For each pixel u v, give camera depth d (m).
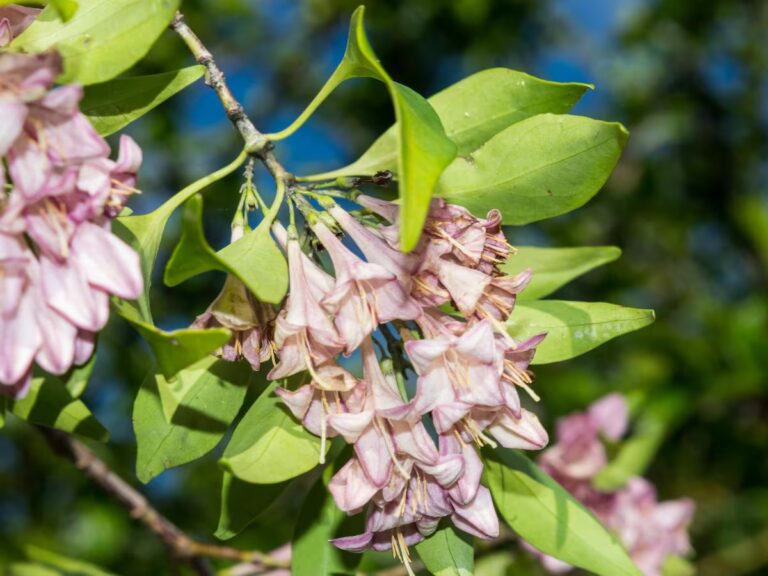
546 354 0.41
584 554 0.42
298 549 0.42
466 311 0.37
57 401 0.36
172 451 0.38
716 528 0.89
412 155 0.33
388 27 0.98
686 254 1.08
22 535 0.78
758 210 0.99
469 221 0.38
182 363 0.34
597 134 0.39
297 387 0.39
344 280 0.36
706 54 1.12
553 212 0.41
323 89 0.39
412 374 0.42
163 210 0.38
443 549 0.40
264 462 0.37
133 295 0.34
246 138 0.39
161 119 0.91
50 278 0.34
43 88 0.33
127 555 0.80
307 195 0.39
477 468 0.37
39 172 0.33
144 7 0.36
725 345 0.86
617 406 0.60
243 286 0.36
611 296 1.01
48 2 0.36
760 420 0.88
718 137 1.10
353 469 0.37
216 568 0.75
